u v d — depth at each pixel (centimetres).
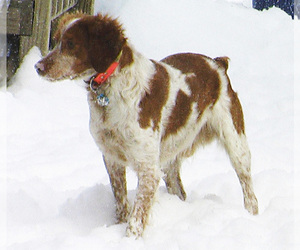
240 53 1528
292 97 1370
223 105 849
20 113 1181
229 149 850
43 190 881
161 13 1558
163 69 775
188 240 696
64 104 1254
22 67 1308
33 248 677
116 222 789
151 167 735
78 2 1546
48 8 1320
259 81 1438
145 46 1477
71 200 830
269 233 738
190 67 820
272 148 1112
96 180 953
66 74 719
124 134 726
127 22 1523
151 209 736
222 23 1602
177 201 812
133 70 724
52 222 768
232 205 830
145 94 729
